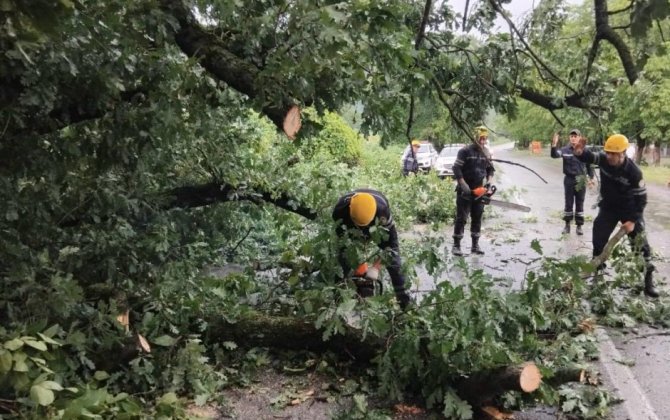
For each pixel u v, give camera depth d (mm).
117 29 3182
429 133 5816
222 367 4219
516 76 5082
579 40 5328
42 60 3092
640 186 5668
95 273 4484
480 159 7949
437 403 3742
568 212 9461
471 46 5113
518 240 9133
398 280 4391
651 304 5492
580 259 4000
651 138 21516
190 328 4348
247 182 5949
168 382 3805
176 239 5094
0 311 3510
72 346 3379
